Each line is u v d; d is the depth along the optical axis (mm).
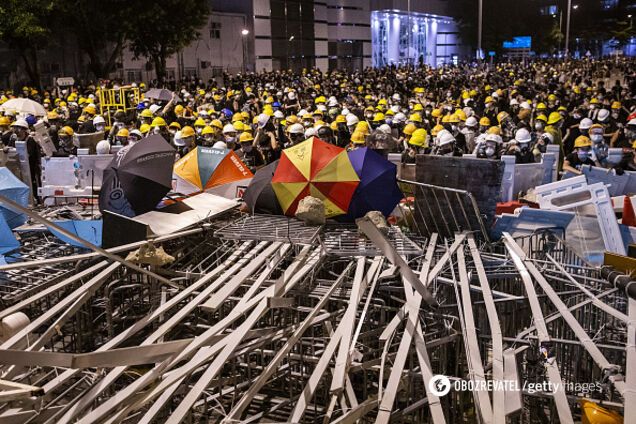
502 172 8555
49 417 5191
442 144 12703
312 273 7293
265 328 6379
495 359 5402
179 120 19844
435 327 6605
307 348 6852
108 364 4797
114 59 43188
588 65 66688
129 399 5121
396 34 89625
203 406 6215
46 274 7742
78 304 6438
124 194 8539
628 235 8492
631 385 4891
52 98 34781
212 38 57875
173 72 53969
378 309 7141
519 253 7730
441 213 8867
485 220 8734
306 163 8609
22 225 9203
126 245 7445
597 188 8469
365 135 13680
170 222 8383
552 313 6641
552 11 106688
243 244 8102
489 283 7477
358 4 81688
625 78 50625
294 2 69375
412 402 5816
